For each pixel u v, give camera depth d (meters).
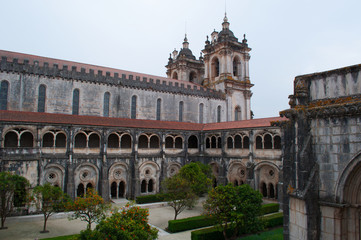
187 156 62.25
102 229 20.44
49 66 57.69
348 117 14.82
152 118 66.62
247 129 55.25
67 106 56.22
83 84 58.34
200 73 96.69
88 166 50.94
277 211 44.75
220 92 79.38
